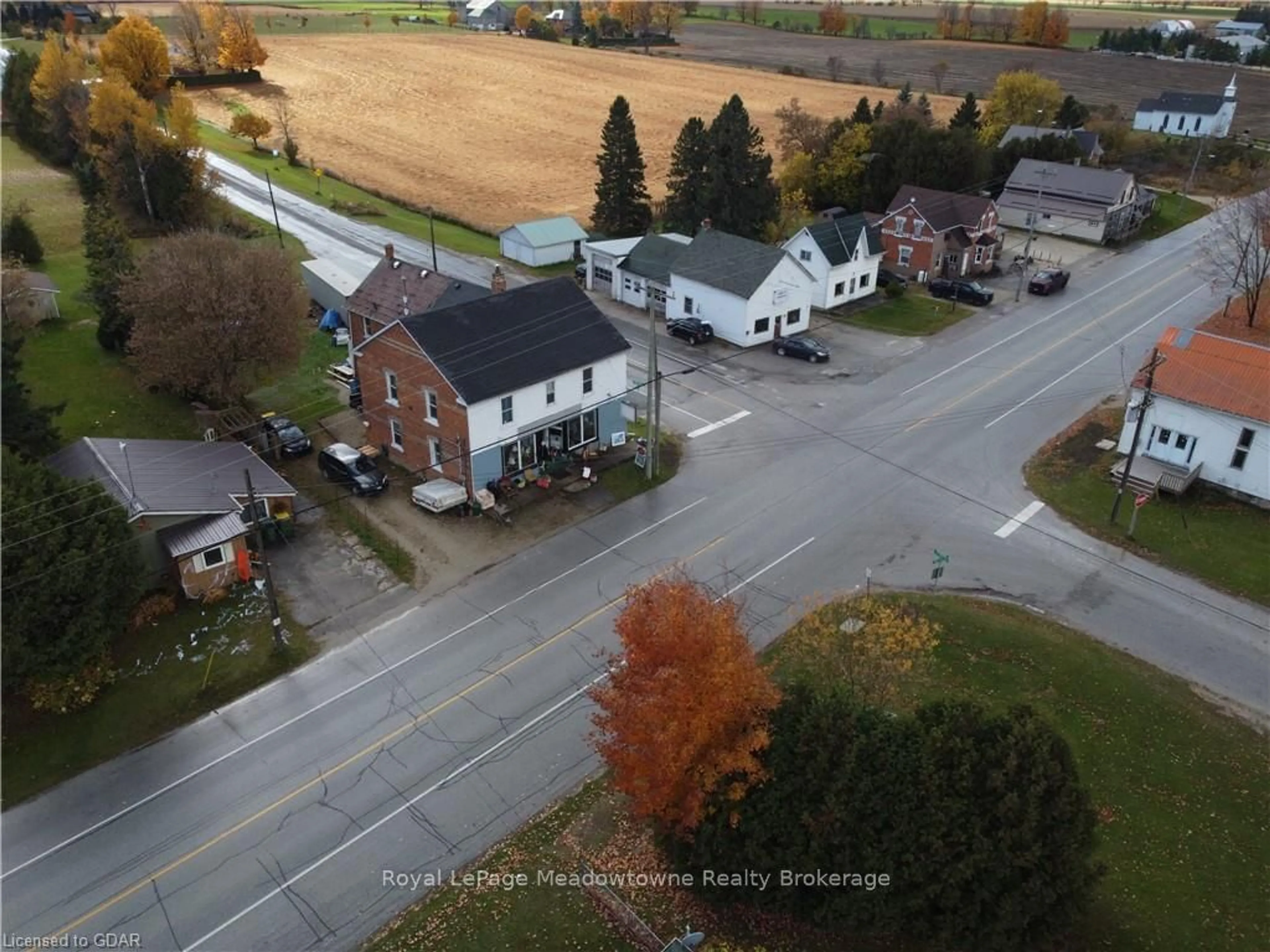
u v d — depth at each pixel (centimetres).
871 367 5066
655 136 10925
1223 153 9706
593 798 2405
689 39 19038
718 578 3281
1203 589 3250
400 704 2720
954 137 7631
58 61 8475
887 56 16825
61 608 2572
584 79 14350
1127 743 2564
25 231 6075
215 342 3925
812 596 3186
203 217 7012
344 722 2656
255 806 2389
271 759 2533
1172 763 2500
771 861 1919
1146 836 2266
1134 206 7619
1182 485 3750
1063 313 5891
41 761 2517
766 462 4069
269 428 4122
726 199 6675
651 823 2192
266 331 4025
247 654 2909
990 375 4950
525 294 4009
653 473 3909
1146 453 4009
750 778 1898
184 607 3122
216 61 13475
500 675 2831
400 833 2314
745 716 1934
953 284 6138
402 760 2530
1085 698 2722
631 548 3459
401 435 3947
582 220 7925
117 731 2617
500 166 9706
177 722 2658
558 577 3294
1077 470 3994
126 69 10606
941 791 1836
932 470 4006
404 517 3656
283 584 3244
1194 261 6944
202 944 2036
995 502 3772
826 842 1883
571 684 2795
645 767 1906
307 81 13738
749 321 5234
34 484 2716
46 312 5238
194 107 11169
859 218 6094
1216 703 2727
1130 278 6588
